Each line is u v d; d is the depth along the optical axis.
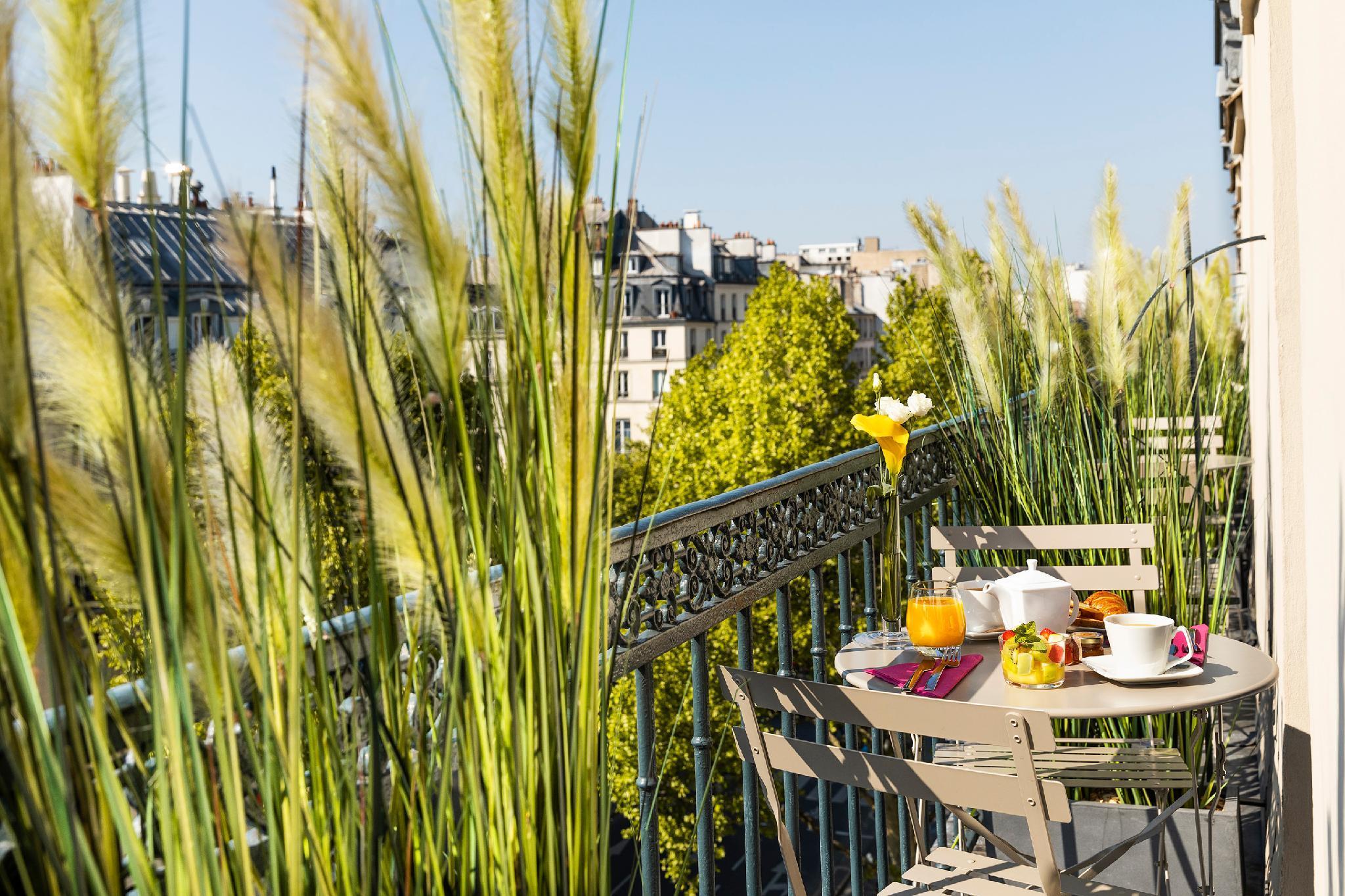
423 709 0.98
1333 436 2.14
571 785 1.05
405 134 0.86
